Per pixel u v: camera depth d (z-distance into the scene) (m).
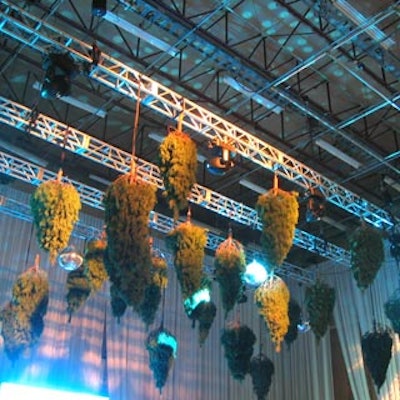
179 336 11.16
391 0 6.44
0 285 9.33
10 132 9.55
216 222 11.90
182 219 10.82
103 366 10.18
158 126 9.20
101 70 6.17
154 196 3.99
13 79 8.30
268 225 4.62
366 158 9.36
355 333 11.14
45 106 8.87
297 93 7.57
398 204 10.41
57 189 4.42
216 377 11.41
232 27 7.01
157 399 10.45
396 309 6.58
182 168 4.09
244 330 6.52
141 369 10.46
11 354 5.36
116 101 8.62
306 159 9.55
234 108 8.15
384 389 10.30
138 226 3.81
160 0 6.35
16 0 6.59
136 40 7.43
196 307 6.00
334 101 8.29
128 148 9.85
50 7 6.74
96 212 11.06
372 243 5.37
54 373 9.43
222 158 6.99
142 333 10.72
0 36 7.32
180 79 7.79
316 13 6.27
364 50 6.39
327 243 10.55
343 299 11.60
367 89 7.94
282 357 12.27
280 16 6.82
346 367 11.12
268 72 7.00
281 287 5.56
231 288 5.28
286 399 11.85
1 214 9.81
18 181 10.34
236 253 5.41
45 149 10.00
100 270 5.42
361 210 8.84
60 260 6.32
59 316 9.83
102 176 10.68
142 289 3.71
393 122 8.64
